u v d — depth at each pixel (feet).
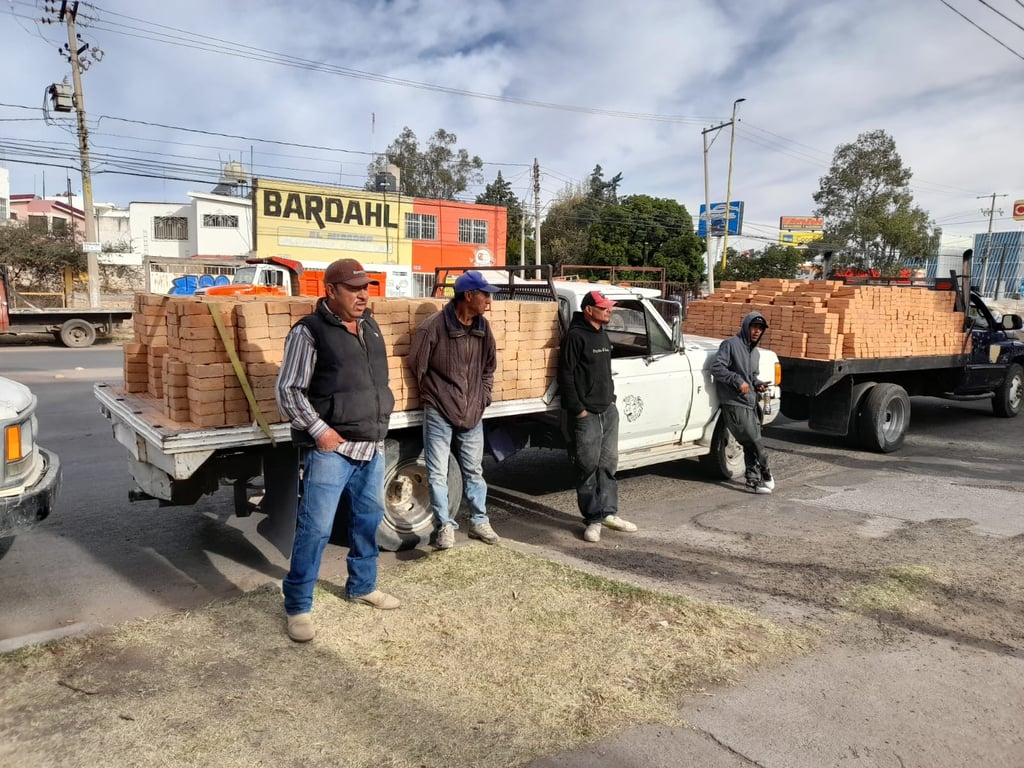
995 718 9.61
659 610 12.33
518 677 10.15
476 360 14.79
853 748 8.85
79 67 75.82
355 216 112.68
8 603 12.76
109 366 49.49
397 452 15.39
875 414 26.86
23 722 8.84
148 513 18.03
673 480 22.88
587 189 215.10
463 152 186.91
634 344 21.21
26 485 12.29
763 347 27.45
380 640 11.14
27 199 184.34
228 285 60.18
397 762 8.30
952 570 14.85
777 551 16.05
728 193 141.49
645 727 9.12
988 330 34.58
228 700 9.41
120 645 10.84
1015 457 27.27
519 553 14.93
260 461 13.93
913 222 157.79
